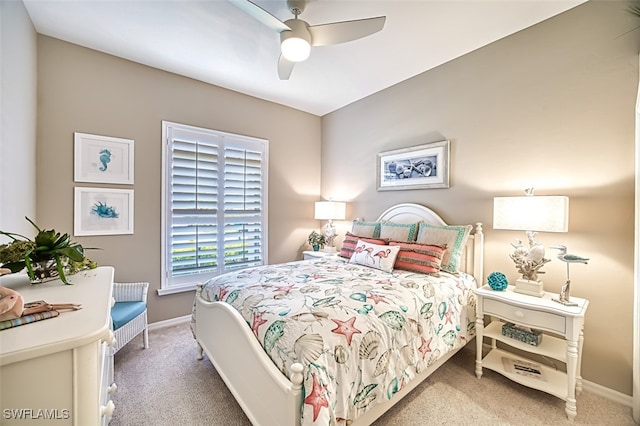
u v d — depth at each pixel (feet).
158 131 9.50
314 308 4.94
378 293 5.82
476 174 8.41
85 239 8.24
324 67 9.43
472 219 8.50
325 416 3.62
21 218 6.23
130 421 5.31
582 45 6.49
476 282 8.08
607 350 6.14
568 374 5.49
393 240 9.05
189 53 8.55
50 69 7.68
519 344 6.35
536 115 7.22
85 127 8.21
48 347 2.28
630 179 5.92
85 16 6.86
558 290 6.81
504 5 6.52
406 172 10.26
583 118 6.49
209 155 10.66
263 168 12.23
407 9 6.63
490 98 8.09
